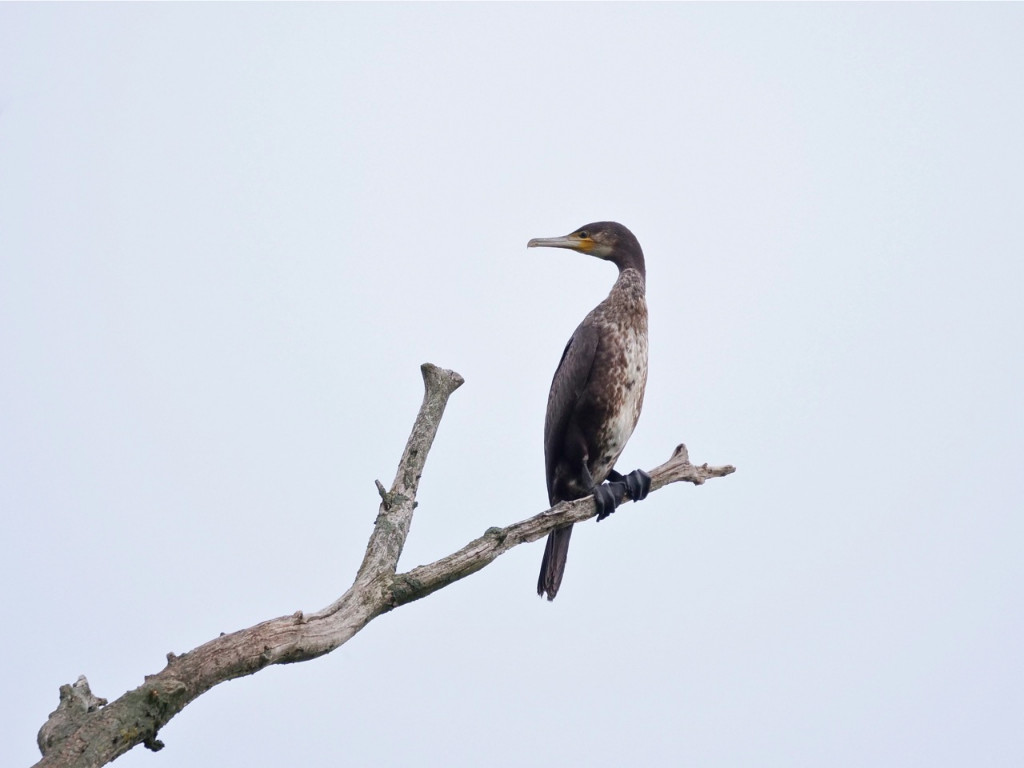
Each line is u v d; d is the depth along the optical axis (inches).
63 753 287.1
